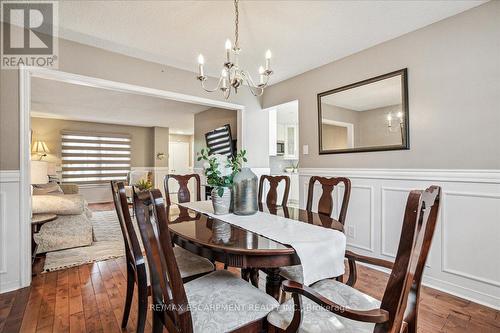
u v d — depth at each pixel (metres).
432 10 2.05
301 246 1.21
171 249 0.92
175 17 2.14
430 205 0.86
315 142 3.28
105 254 2.99
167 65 3.14
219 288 1.24
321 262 1.25
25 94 2.23
